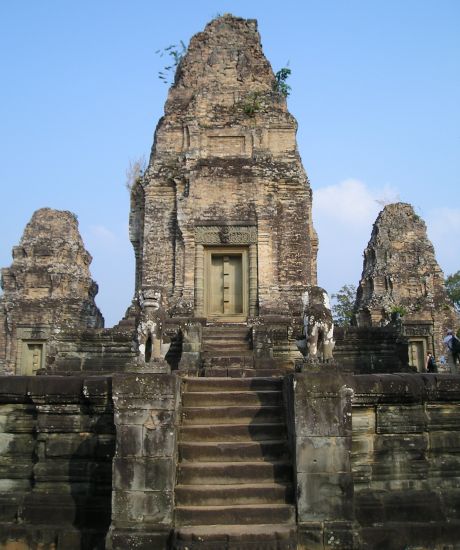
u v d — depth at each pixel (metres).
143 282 23.53
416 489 10.34
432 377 10.66
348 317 57.34
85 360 19.30
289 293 23.36
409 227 41.41
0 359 35.31
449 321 38.84
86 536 9.70
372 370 19.28
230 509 9.19
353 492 9.27
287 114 25.03
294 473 9.55
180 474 9.75
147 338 10.49
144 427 9.32
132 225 26.52
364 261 43.62
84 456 10.42
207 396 11.52
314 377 9.62
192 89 25.72
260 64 25.95
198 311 22.88
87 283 38.59
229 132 24.56
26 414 10.75
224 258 23.91
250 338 19.62
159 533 8.96
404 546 9.75
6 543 9.82
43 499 10.16
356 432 10.44
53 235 37.97
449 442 10.69
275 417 11.02
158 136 24.88
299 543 9.02
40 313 35.75
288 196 24.25
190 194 23.55
